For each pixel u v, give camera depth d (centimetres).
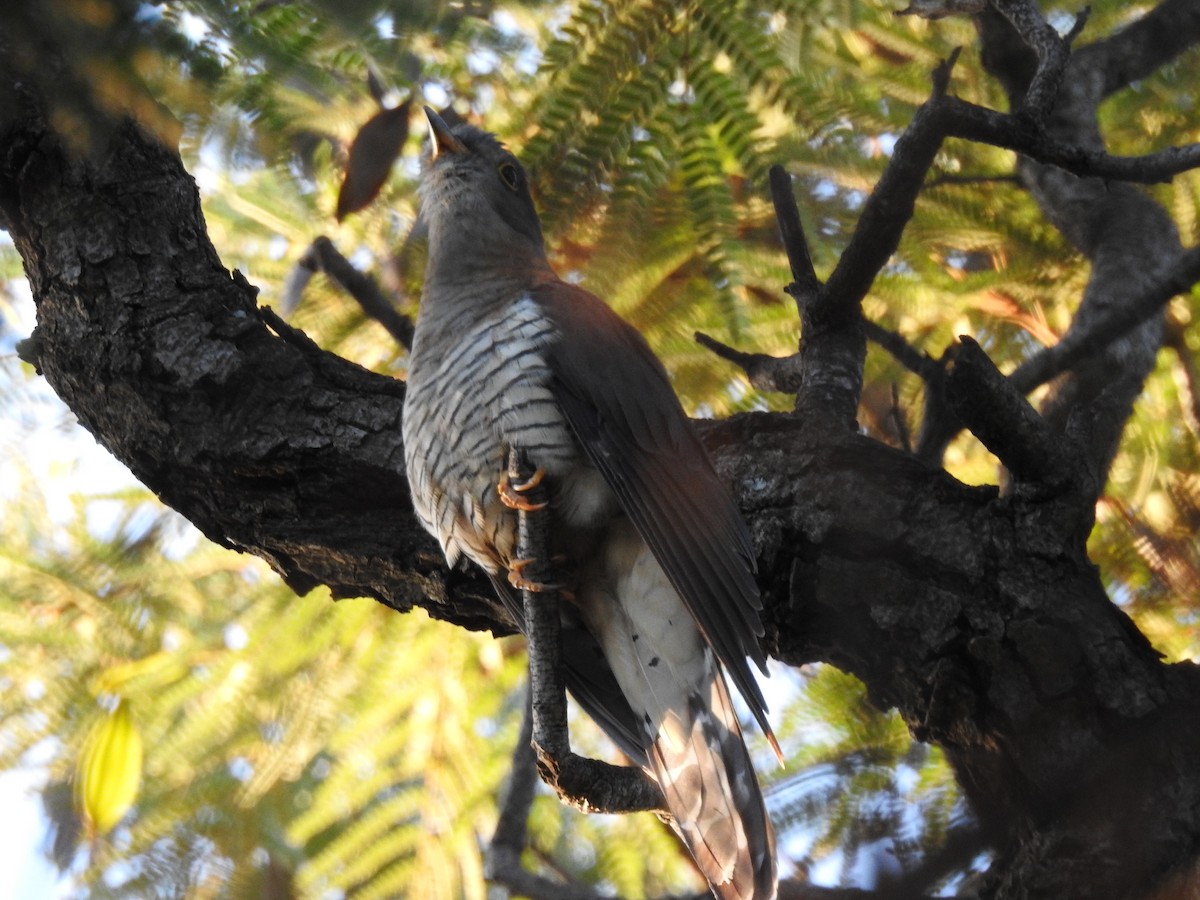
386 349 1008
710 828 789
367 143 746
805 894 752
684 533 776
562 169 773
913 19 955
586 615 843
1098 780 673
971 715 709
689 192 791
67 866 991
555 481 811
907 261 977
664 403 813
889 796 871
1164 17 1032
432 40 622
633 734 855
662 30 761
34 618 1030
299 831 1007
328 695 1015
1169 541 1015
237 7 550
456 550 823
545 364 811
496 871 872
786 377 848
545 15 749
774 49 768
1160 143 1074
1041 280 1008
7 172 878
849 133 852
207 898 991
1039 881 666
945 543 725
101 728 680
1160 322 946
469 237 891
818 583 745
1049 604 701
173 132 538
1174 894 646
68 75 499
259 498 865
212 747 1001
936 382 855
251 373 860
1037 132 746
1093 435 784
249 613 1025
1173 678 688
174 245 884
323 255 920
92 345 868
